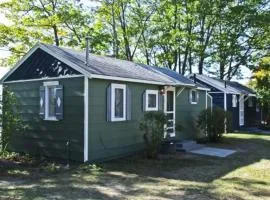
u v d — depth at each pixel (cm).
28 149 1487
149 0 3434
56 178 1049
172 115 1767
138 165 1256
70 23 3044
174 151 1555
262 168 1222
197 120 1991
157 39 3494
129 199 827
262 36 3528
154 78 1611
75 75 1293
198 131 2014
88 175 1088
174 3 3378
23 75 1512
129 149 1459
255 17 3297
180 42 3425
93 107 1288
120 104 1412
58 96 1357
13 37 2884
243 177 1078
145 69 1808
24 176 1082
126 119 1438
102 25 3253
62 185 960
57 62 1376
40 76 1438
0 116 1357
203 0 3359
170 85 1670
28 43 2923
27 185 962
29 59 1496
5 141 1409
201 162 1325
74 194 867
